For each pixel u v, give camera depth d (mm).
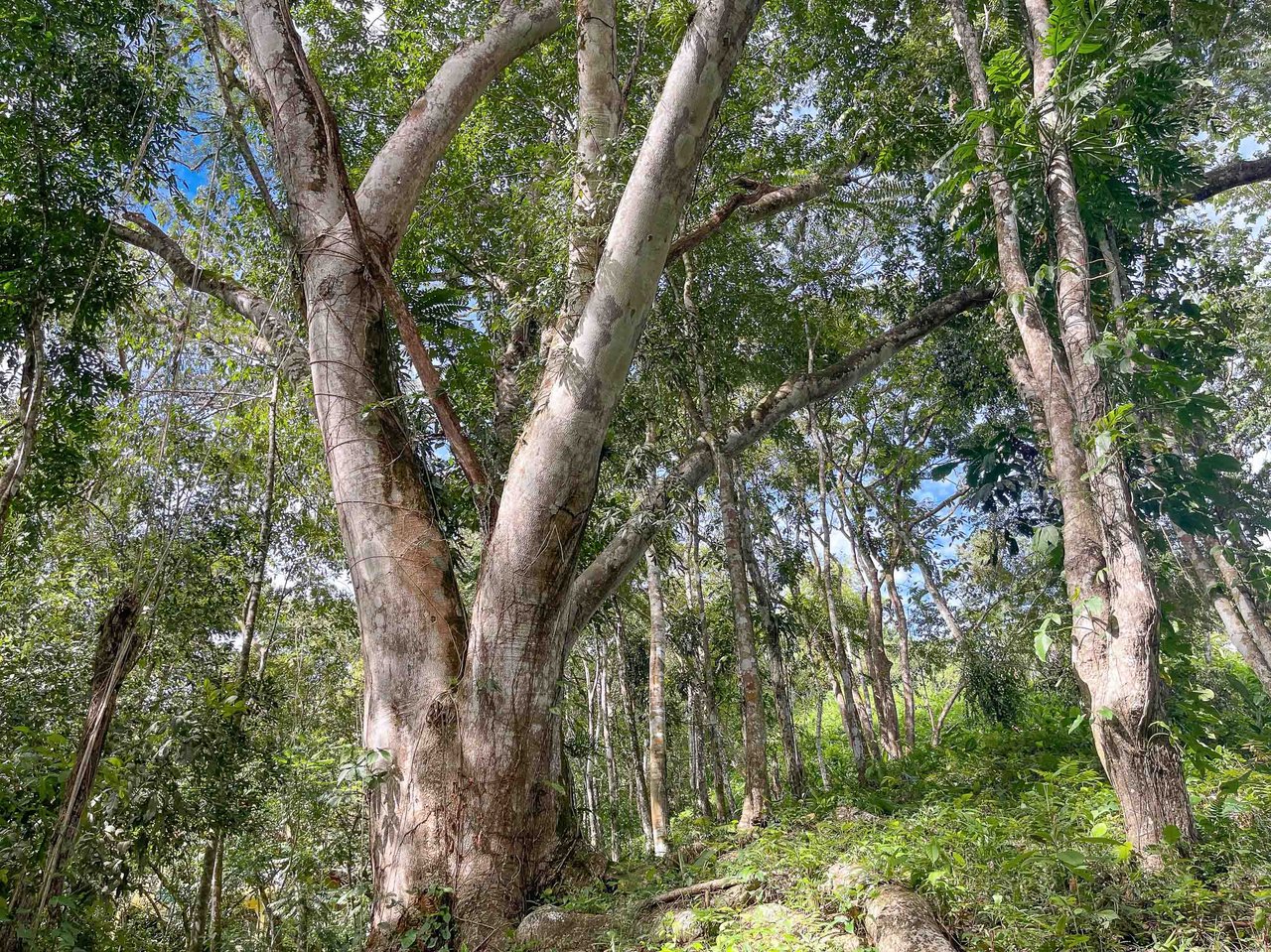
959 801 5578
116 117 8195
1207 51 10000
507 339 10820
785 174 11477
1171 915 3732
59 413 9039
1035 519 10641
